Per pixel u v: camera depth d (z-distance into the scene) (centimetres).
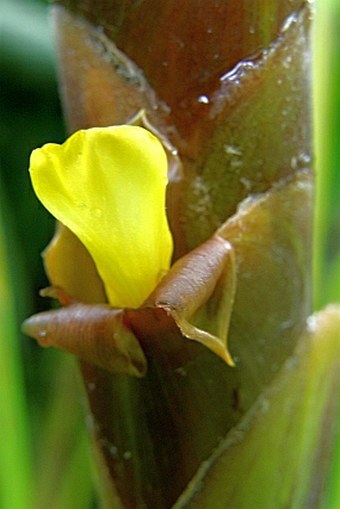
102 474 14
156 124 14
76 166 13
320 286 20
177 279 13
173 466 14
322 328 14
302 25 13
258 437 14
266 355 14
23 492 19
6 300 19
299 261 14
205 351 13
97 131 13
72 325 13
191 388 13
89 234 13
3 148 32
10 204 31
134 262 13
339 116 23
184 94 13
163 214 13
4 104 32
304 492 14
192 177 13
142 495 14
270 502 14
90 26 14
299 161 14
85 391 14
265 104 13
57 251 14
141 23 14
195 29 13
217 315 13
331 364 14
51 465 23
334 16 19
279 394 14
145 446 14
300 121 14
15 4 31
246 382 14
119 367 13
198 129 13
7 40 30
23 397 20
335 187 25
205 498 14
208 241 13
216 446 14
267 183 14
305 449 14
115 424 14
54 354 26
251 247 13
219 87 13
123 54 14
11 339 19
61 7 14
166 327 13
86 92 14
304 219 14
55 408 24
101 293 14
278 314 14
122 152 13
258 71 13
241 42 13
